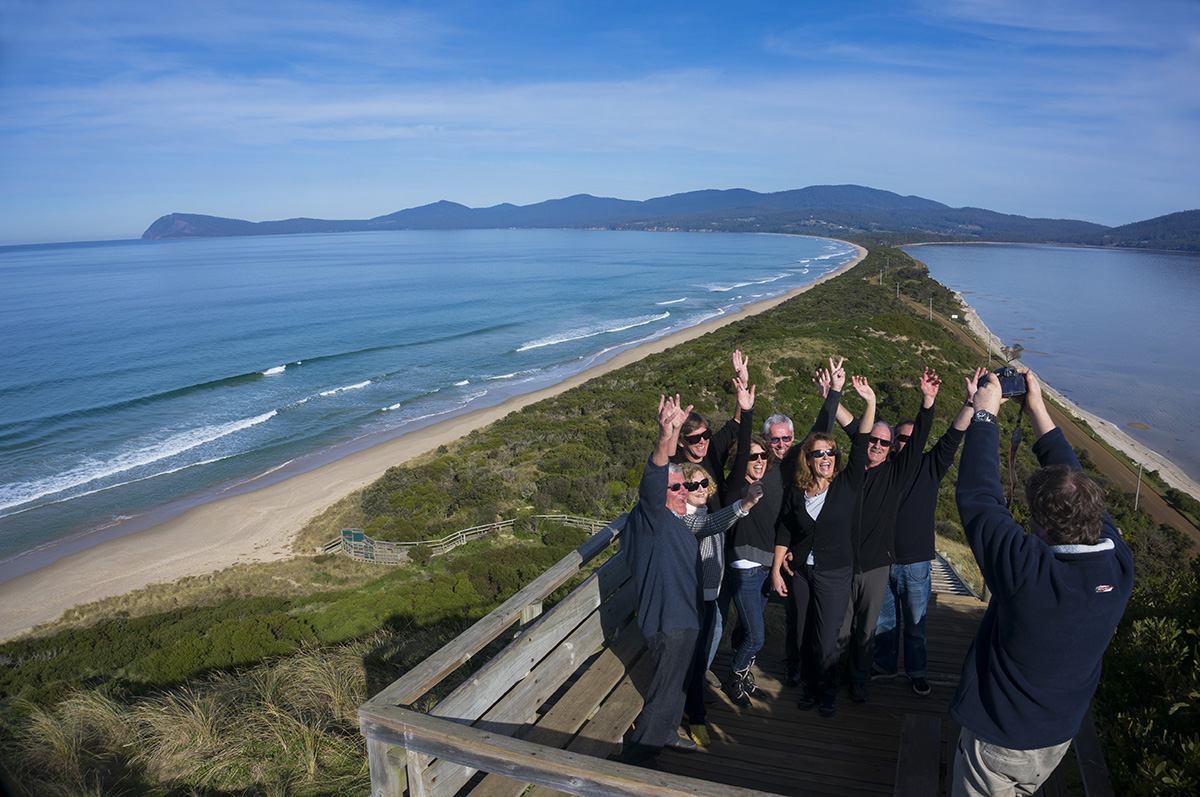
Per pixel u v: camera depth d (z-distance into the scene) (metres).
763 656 4.92
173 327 72.44
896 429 4.38
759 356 44.25
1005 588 2.12
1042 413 2.58
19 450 34.16
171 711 5.09
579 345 62.03
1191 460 49.09
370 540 22.09
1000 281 176.50
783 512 3.90
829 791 3.35
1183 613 4.00
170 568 22.52
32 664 14.34
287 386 46.81
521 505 24.91
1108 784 2.69
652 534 3.31
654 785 2.11
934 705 4.13
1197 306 134.62
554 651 3.61
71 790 4.21
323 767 4.42
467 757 2.38
